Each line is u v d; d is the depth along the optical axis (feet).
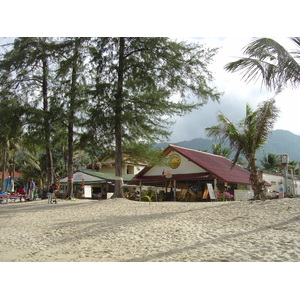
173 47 65.26
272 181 117.80
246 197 75.36
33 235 33.27
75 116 80.38
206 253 21.57
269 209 36.37
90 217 45.44
